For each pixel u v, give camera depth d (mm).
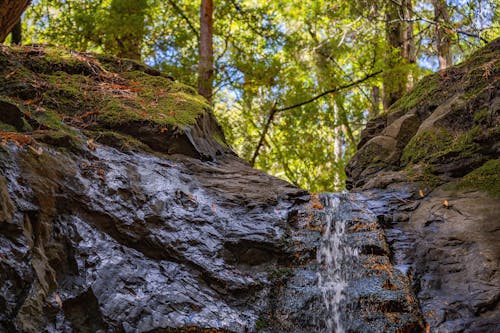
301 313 4133
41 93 5535
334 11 13320
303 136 13594
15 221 3375
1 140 3793
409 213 5348
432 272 4516
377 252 4738
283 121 13203
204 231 4520
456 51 12641
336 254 4695
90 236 3869
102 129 5383
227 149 6824
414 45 13422
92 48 12664
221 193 5164
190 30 13531
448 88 6828
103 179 4324
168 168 5164
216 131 6973
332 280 4449
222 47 14586
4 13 5781
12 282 3199
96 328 3424
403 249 4816
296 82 12359
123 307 3557
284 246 4680
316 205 5367
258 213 5000
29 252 3365
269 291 4277
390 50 12336
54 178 3924
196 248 4332
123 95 6059
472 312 4035
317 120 13477
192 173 5367
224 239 4535
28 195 3623
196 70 11492
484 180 5328
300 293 4273
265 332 3936
